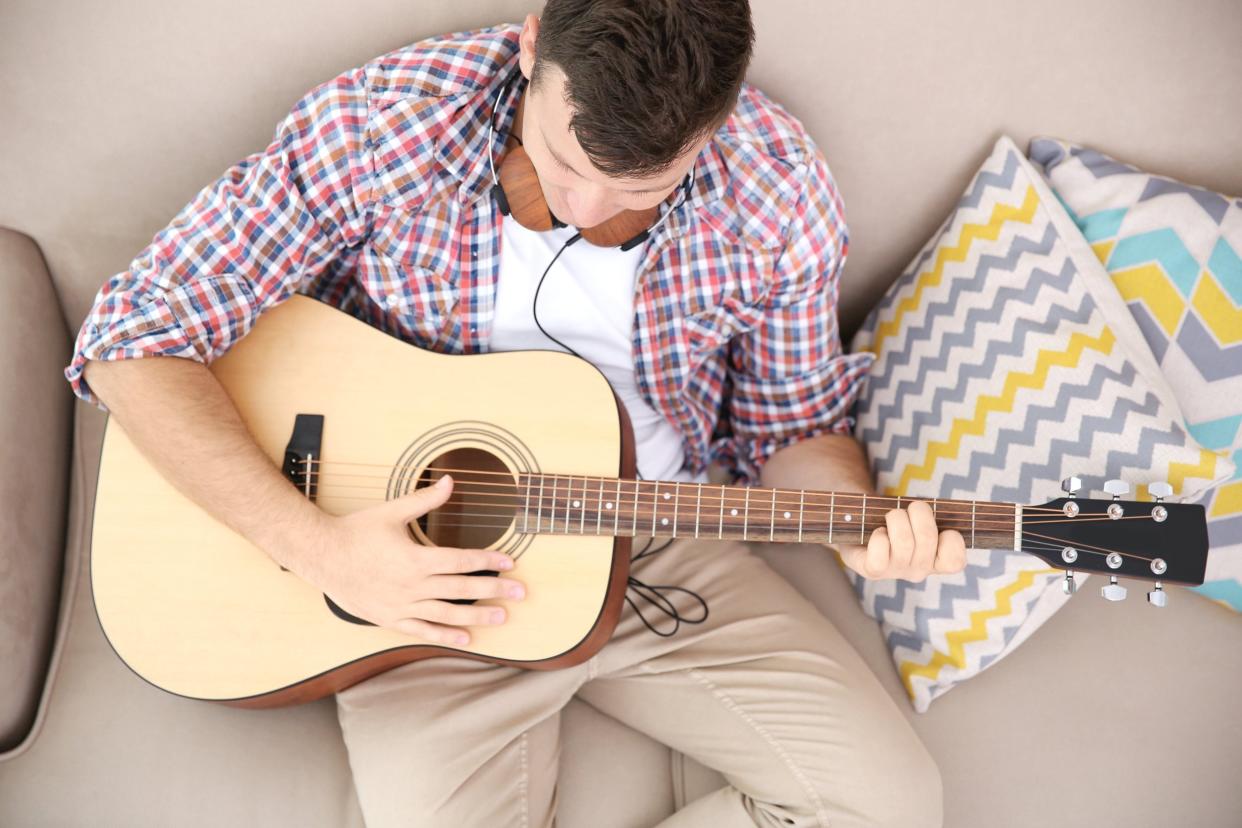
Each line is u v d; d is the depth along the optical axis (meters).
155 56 1.14
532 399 1.17
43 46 1.11
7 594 1.15
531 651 1.12
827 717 1.20
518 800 1.17
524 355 1.18
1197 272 1.24
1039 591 1.24
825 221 1.22
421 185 1.12
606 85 0.84
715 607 1.32
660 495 1.11
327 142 1.08
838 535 1.10
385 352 1.18
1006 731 1.29
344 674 1.14
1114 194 1.28
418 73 1.09
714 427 1.45
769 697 1.23
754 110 1.20
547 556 1.13
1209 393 1.23
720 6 0.84
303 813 1.16
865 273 1.44
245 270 1.10
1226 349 1.22
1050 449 1.21
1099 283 1.25
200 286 1.08
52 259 1.24
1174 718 1.30
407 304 1.21
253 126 1.20
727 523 1.11
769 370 1.34
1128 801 1.25
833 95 1.25
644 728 1.29
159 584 1.12
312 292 1.27
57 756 1.16
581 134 0.88
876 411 1.39
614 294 1.23
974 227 1.31
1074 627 1.37
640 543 1.37
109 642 1.11
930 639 1.31
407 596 1.08
